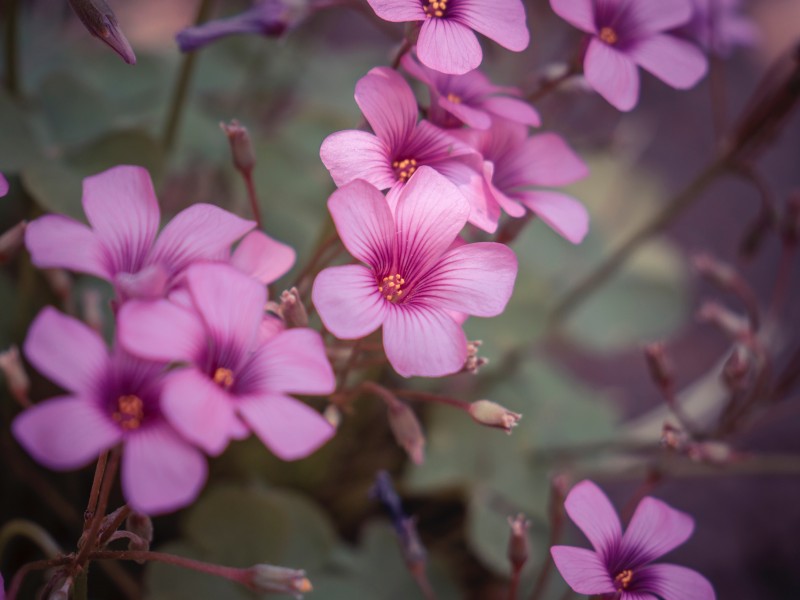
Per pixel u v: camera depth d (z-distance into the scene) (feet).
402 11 0.46
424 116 0.50
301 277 0.51
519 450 0.70
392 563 0.65
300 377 0.42
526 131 0.51
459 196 0.45
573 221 0.50
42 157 0.61
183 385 0.39
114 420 0.40
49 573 0.53
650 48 0.52
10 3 0.62
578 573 0.45
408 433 0.49
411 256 0.46
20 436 0.38
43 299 0.63
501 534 0.67
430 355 0.43
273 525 0.60
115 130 0.62
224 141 0.75
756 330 0.64
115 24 0.49
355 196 0.44
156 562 0.58
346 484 0.71
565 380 0.78
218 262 0.42
